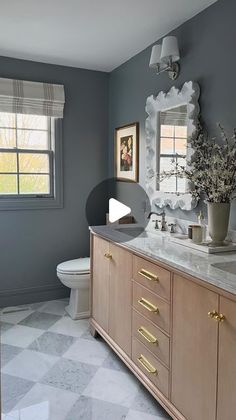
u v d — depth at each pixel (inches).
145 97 117.1
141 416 74.4
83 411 75.7
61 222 140.3
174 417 69.2
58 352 100.3
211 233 80.6
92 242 112.5
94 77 140.9
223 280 56.1
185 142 94.4
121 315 92.3
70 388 83.7
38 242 137.2
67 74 135.8
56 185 137.7
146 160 115.4
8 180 132.3
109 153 145.1
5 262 132.5
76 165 140.7
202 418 61.5
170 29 101.3
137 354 84.5
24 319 122.5
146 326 80.2
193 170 88.4
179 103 96.8
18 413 74.7
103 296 103.8
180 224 99.4
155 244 86.3
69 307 128.1
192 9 89.2
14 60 126.5
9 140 131.3
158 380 75.5
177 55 92.4
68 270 118.6
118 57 125.3
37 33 105.3
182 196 97.5
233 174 77.2
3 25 99.9
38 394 81.3
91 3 87.2
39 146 136.4
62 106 134.0
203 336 60.8
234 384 53.8
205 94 89.4
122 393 82.2
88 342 106.6
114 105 139.7
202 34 89.8
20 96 125.7
